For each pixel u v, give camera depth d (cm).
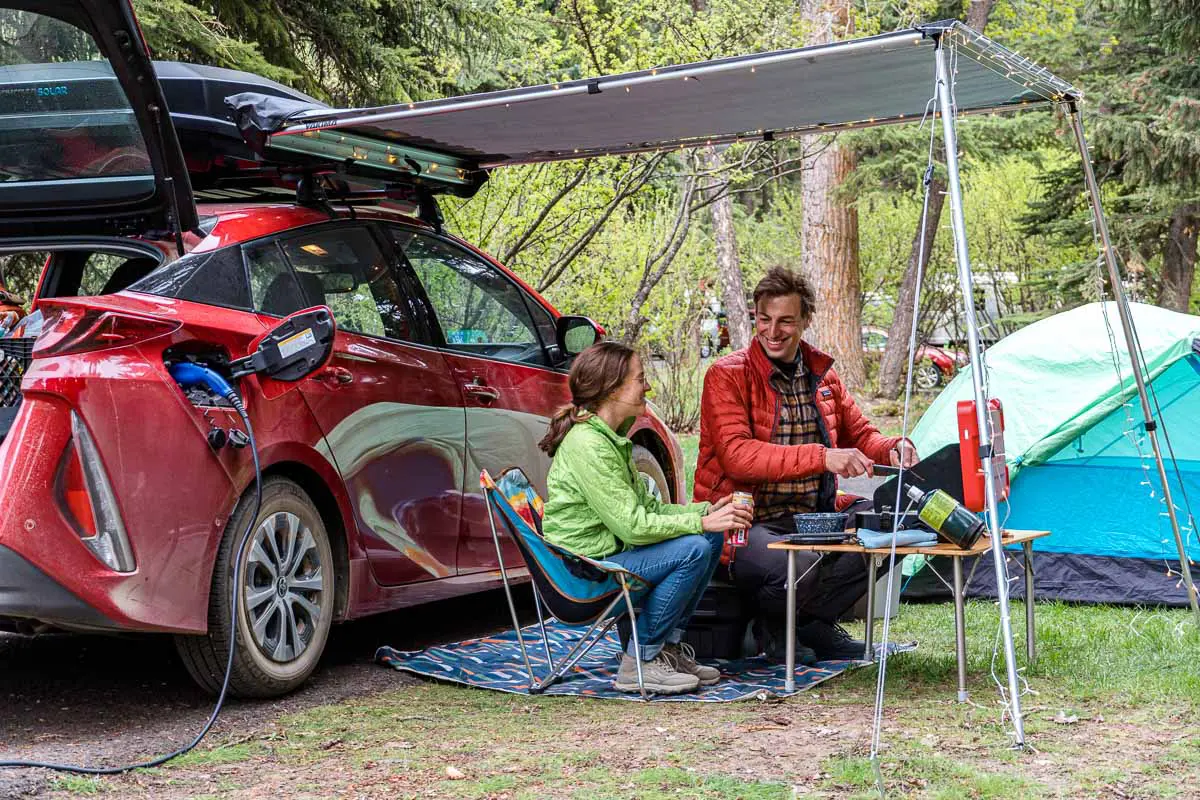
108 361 392
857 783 332
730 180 1085
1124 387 607
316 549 455
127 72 400
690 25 1019
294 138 477
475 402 532
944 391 712
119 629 391
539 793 332
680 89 455
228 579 417
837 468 460
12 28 399
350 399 465
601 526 454
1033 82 469
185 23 812
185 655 420
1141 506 612
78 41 399
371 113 462
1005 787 325
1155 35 1681
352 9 992
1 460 375
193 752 378
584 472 446
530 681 462
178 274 427
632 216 1290
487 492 437
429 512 505
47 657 516
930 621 584
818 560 461
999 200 1964
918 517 440
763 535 477
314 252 482
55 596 376
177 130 501
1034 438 618
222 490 414
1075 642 519
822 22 1282
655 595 448
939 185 1809
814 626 502
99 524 384
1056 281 1802
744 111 512
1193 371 604
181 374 407
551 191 1026
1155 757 354
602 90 441
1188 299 1808
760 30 1015
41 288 506
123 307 399
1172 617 575
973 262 1998
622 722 412
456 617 614
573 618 447
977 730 386
